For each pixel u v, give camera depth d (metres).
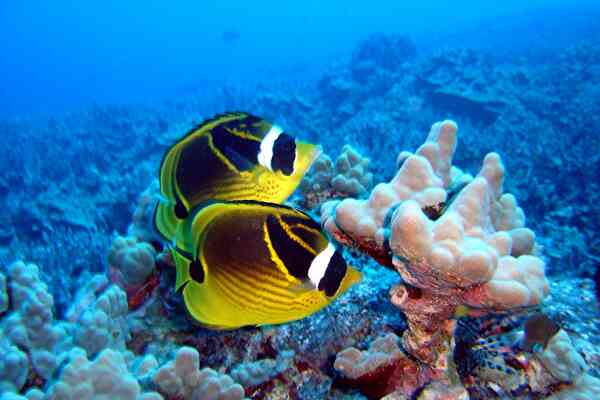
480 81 3.36
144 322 0.65
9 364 0.47
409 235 0.33
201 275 0.35
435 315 0.41
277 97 3.94
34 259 1.71
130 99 10.48
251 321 0.35
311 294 0.34
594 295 0.61
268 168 0.39
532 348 0.47
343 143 2.87
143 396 0.42
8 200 2.44
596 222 1.63
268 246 0.33
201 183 0.39
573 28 7.14
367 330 0.57
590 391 0.46
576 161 2.10
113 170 2.88
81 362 0.41
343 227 0.43
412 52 4.49
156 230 0.40
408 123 3.24
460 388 0.44
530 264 0.38
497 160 0.49
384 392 0.48
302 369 0.56
